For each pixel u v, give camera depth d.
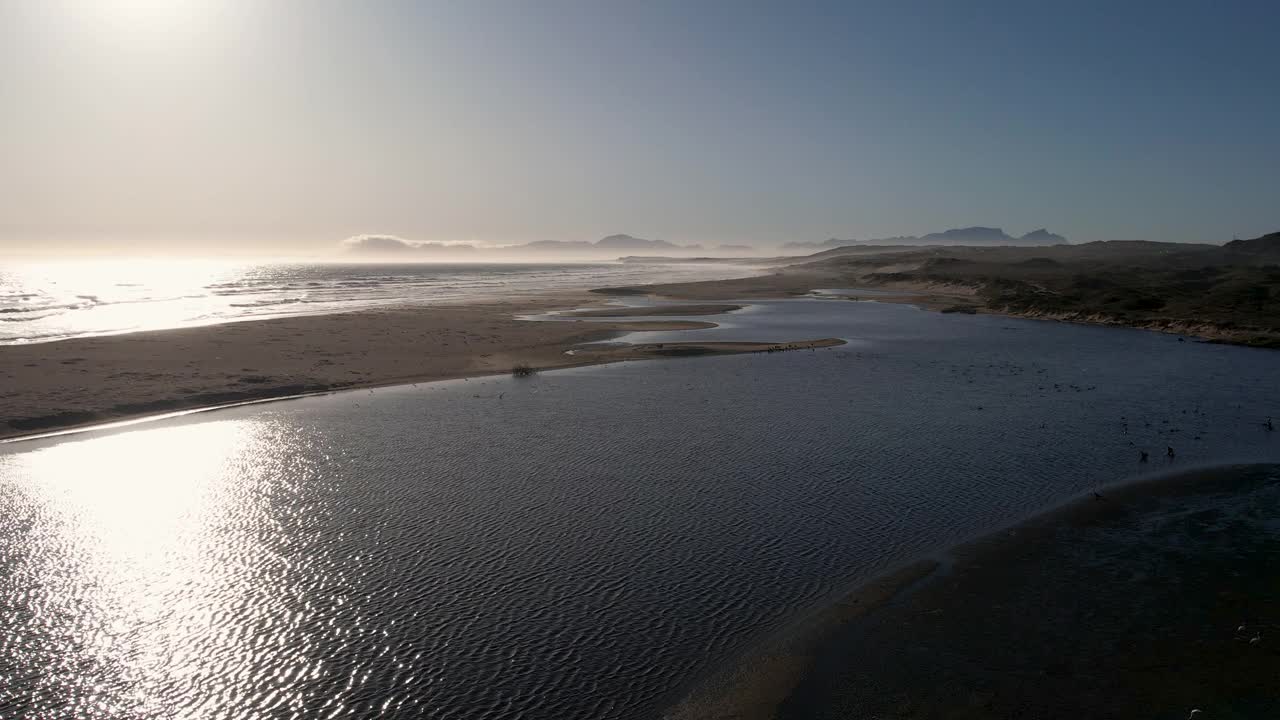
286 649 10.38
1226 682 9.22
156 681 9.66
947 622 10.95
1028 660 9.88
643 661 10.05
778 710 8.88
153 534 14.39
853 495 16.55
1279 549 13.24
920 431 22.23
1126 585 12.01
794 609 11.45
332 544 13.89
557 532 14.46
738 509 15.69
